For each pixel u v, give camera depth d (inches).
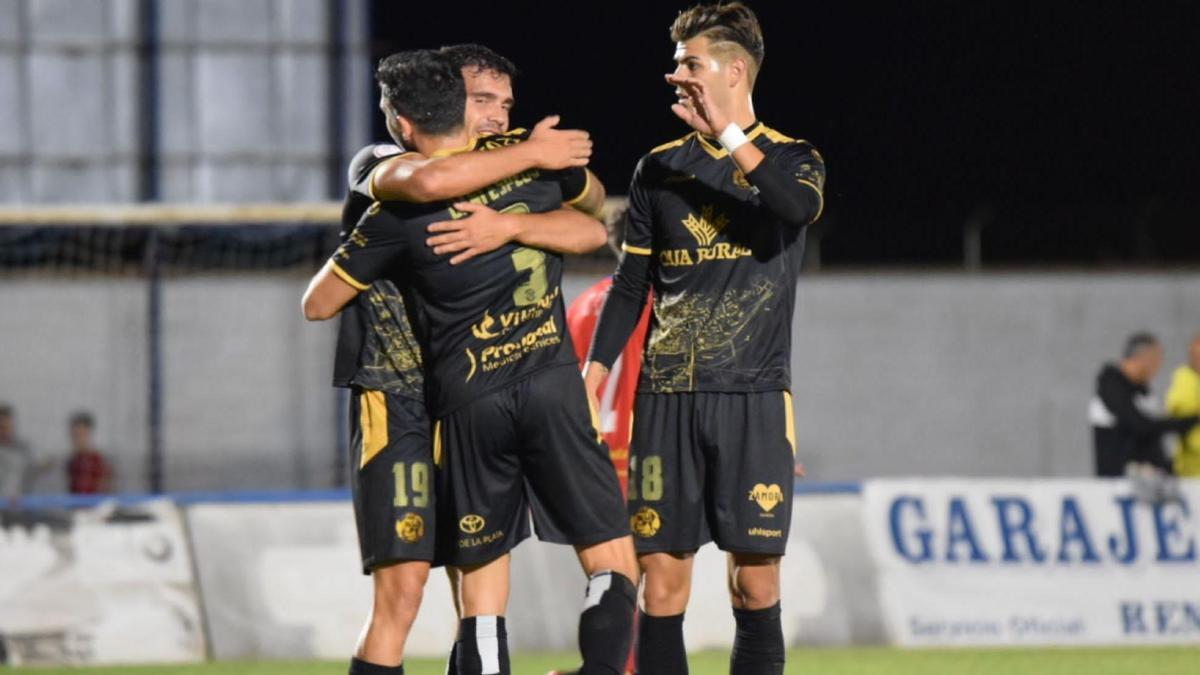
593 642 585.0
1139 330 1850.4
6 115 1670.8
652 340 675.4
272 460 1679.4
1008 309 1851.6
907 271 1857.8
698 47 659.4
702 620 1176.8
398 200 595.8
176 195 1676.9
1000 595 1229.7
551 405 602.2
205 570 1174.3
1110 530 1240.2
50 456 1654.8
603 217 653.3
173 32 1676.9
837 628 1215.6
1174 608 1235.2
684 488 666.8
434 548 622.8
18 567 1154.0
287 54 1683.1
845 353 1840.6
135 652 1159.0
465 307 599.5
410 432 619.8
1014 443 1843.0
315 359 1689.2
